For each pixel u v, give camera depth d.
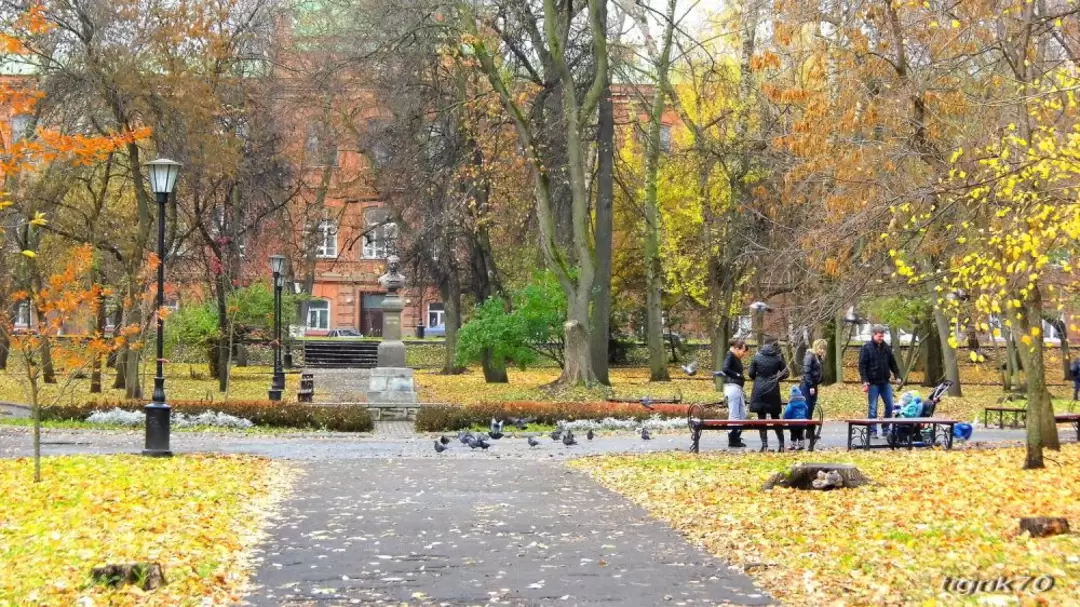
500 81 36.59
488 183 43.78
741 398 22.69
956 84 18.27
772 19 24.02
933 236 17.47
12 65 37.12
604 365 41.53
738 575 9.83
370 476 17.80
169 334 46.75
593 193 46.00
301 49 47.41
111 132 19.78
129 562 9.28
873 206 16.16
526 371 60.62
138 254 34.28
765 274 28.05
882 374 22.27
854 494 14.17
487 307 44.81
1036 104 14.24
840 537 11.10
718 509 13.36
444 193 42.81
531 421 29.52
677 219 50.19
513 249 51.31
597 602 8.78
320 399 39.44
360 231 60.28
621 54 38.50
